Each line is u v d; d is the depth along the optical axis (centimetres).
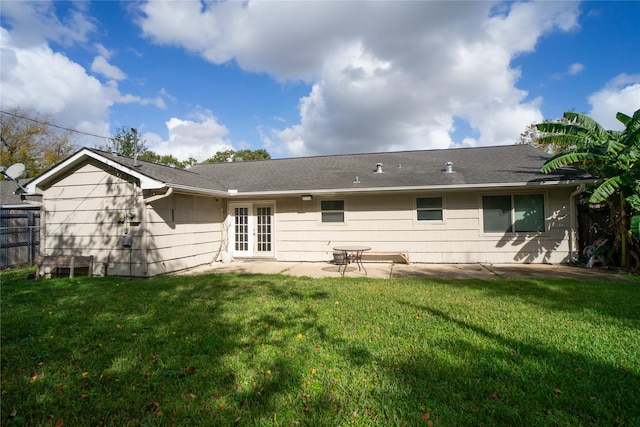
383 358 320
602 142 826
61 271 893
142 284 716
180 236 952
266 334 390
